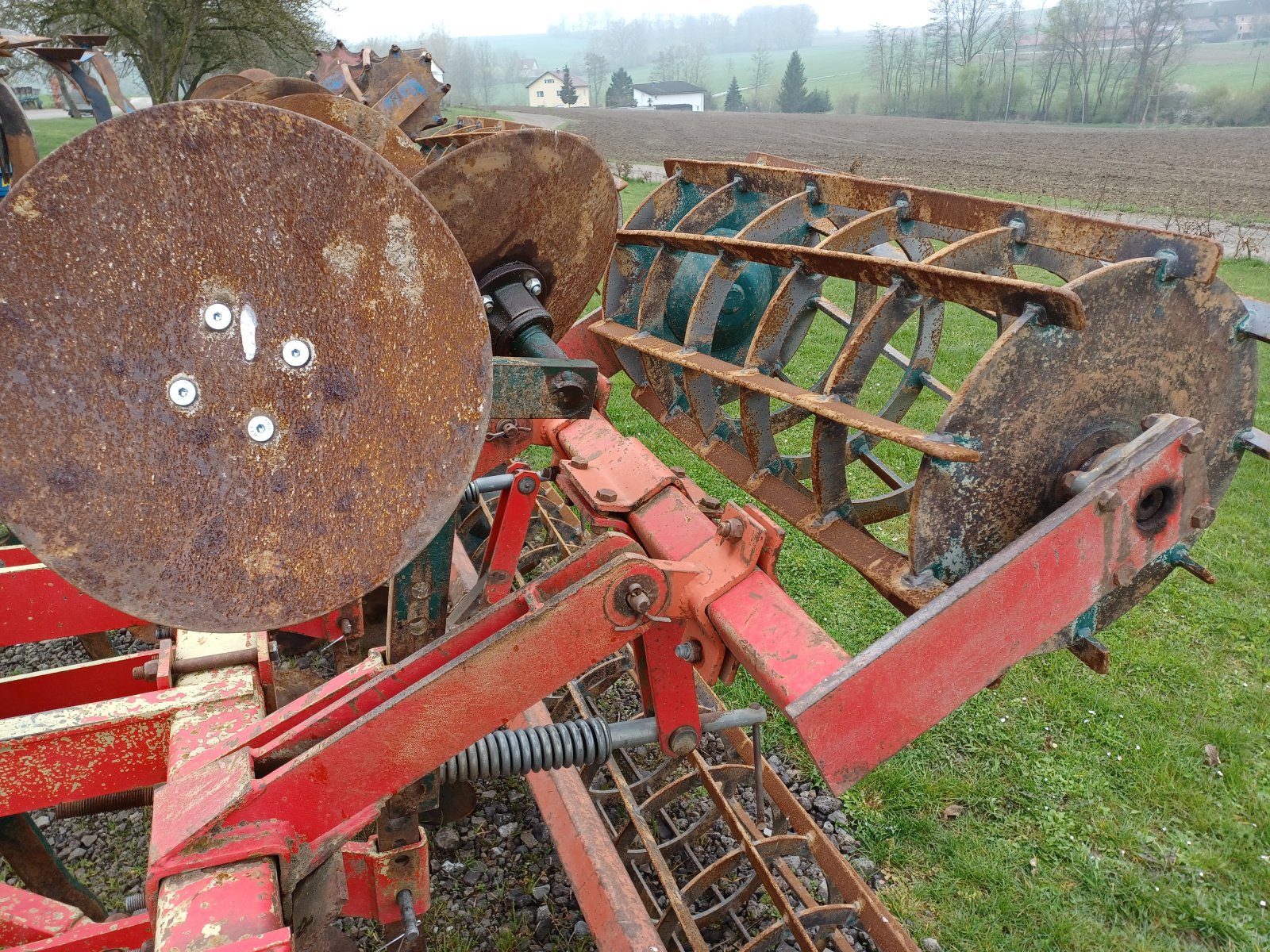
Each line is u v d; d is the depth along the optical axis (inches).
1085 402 100.6
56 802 92.3
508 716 89.4
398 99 429.1
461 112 2583.7
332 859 100.0
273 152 61.0
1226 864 144.7
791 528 254.4
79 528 61.1
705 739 171.2
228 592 66.2
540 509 199.2
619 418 349.4
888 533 253.0
